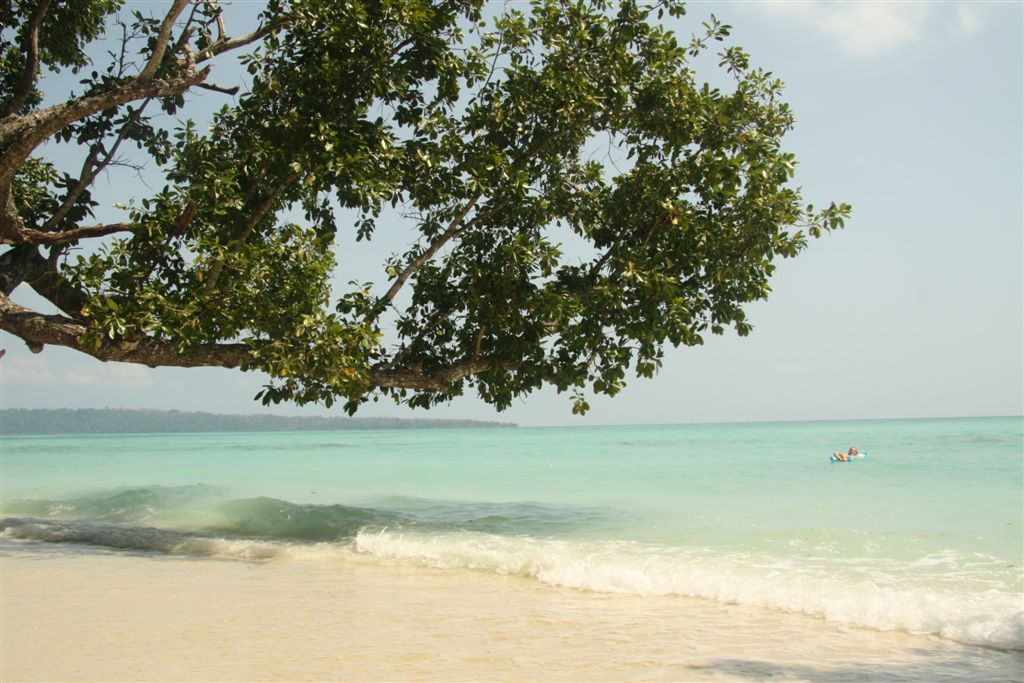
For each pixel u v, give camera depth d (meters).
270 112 13.09
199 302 11.38
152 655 6.38
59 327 11.20
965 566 10.07
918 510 15.20
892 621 7.45
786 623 7.61
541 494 21.00
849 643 6.82
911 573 9.73
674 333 13.56
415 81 14.06
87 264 11.48
